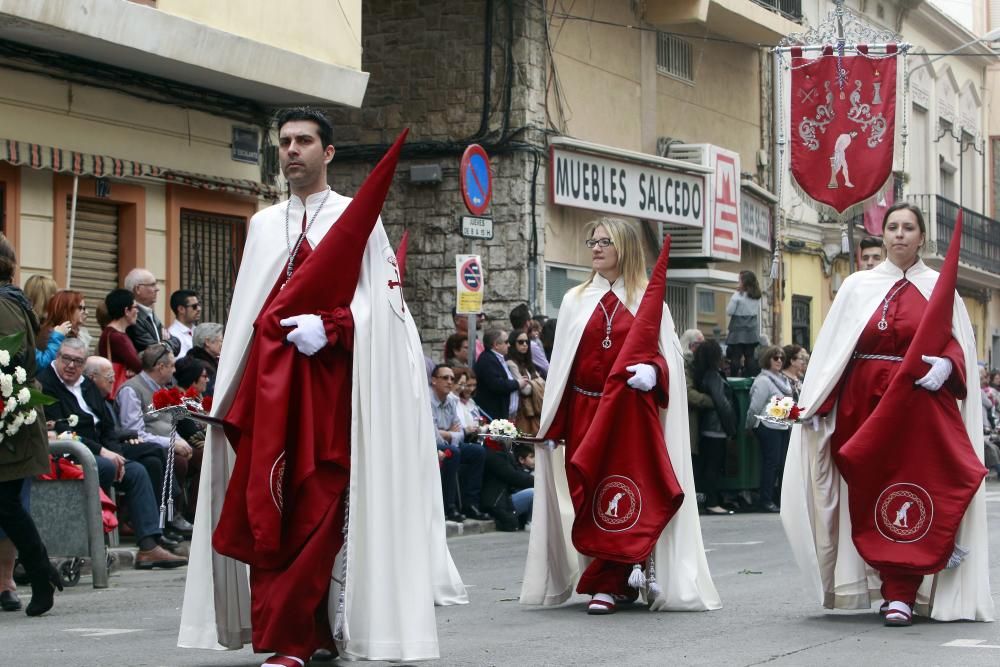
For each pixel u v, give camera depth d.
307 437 5.83
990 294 43.78
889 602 7.97
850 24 25.50
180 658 6.82
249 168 16.31
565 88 21.11
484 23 20.27
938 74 39.53
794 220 29.92
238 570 6.12
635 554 8.39
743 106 27.45
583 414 8.75
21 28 12.77
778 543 13.24
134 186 14.88
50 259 13.98
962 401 8.17
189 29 14.05
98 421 11.09
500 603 9.09
